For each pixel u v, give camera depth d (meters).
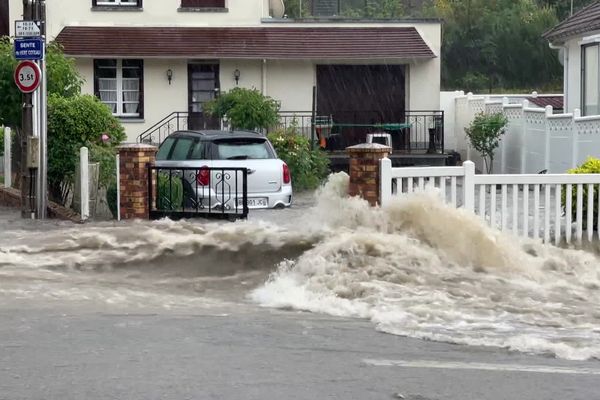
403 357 15.90
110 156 34.34
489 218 25.73
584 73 49.84
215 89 58.56
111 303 20.39
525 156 49.75
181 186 32.56
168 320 18.61
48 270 23.72
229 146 34.84
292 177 48.69
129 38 57.50
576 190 26.09
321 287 21.23
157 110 58.44
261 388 13.95
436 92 59.31
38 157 33.19
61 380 14.29
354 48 57.69
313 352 16.17
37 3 32.97
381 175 24.80
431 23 59.12
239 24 59.00
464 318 18.83
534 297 20.86
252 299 21.17
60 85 42.31
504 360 15.84
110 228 27.56
